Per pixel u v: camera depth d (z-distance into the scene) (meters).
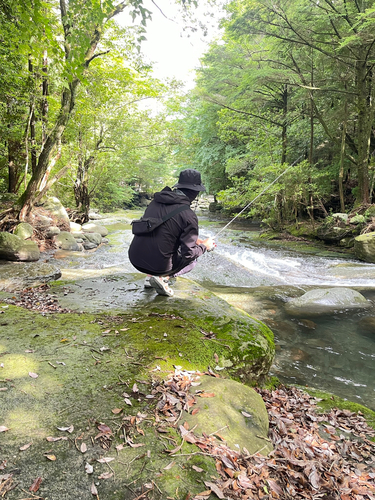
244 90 13.95
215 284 7.85
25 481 1.46
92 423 1.86
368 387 3.67
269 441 2.04
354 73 12.46
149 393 2.20
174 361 2.67
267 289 7.35
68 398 2.06
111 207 27.28
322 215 15.63
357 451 2.30
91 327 3.15
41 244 10.13
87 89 12.84
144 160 31.28
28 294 4.28
